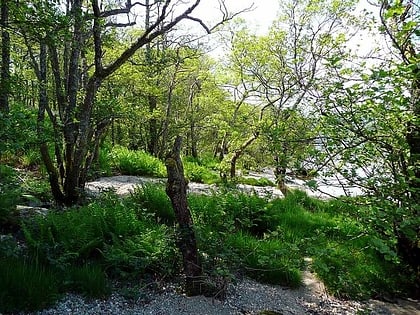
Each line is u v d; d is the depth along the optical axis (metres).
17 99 7.85
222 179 11.96
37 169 12.58
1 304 4.50
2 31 6.47
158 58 14.66
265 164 14.62
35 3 5.30
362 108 4.93
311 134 5.67
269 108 15.55
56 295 4.90
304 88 5.73
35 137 6.02
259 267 6.60
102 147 17.27
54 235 5.99
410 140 5.34
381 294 6.46
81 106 9.60
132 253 5.84
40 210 8.09
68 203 9.34
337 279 6.51
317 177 5.37
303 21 13.41
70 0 7.91
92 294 5.19
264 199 9.66
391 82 4.67
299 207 10.14
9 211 6.89
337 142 5.30
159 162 17.44
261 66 14.66
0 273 4.76
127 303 5.22
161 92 18.66
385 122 5.24
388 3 4.85
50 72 12.01
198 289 5.62
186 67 20.41
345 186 5.44
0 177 7.77
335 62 4.93
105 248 6.00
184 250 5.66
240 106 18.67
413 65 4.26
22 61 8.49
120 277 5.78
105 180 13.71
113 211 6.93
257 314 5.36
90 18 6.40
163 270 5.92
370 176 5.43
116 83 13.73
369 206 5.36
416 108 5.00
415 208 4.77
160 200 8.62
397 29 5.04
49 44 5.80
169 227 7.00
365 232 5.86
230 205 8.92
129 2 8.22
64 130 8.98
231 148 15.62
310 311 5.75
